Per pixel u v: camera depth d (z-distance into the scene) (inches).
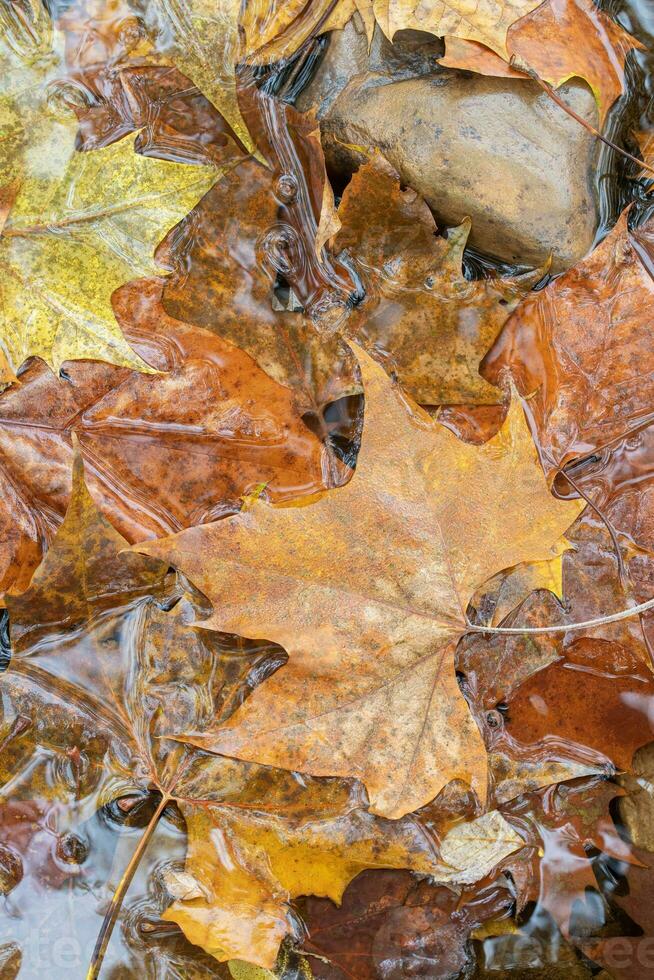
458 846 48.3
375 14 49.2
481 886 48.7
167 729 48.0
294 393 48.8
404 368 48.9
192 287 48.8
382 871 48.5
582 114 49.2
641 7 50.3
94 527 47.3
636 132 50.3
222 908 47.6
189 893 47.7
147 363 48.6
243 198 49.0
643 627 48.7
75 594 47.7
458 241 48.8
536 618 48.6
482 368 49.1
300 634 46.9
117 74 49.0
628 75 50.0
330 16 49.4
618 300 48.9
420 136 48.8
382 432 46.8
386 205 48.7
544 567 48.1
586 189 49.3
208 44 49.1
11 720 47.8
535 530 47.1
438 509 46.9
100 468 48.5
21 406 48.5
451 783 48.3
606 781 48.9
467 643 48.5
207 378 48.6
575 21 49.3
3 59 48.7
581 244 49.3
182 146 49.1
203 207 48.9
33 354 48.4
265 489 48.6
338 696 47.1
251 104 49.3
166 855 48.1
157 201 48.6
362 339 48.9
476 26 48.7
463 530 47.0
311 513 46.8
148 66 49.1
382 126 49.1
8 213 48.4
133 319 48.6
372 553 46.9
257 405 48.7
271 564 46.8
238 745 46.9
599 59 49.4
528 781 48.5
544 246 49.1
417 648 47.1
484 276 49.8
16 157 48.6
